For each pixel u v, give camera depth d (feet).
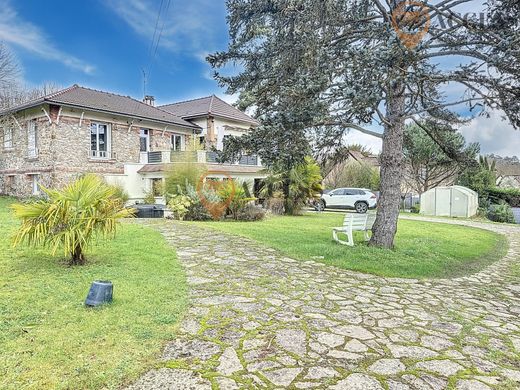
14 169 64.95
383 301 16.16
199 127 78.69
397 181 28.14
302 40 24.67
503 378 9.53
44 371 8.75
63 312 12.51
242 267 21.09
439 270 23.67
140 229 33.42
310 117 23.58
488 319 14.48
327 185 102.37
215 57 30.50
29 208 18.04
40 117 57.77
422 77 20.97
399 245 30.66
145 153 68.28
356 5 26.50
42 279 16.24
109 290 13.51
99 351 9.89
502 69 20.45
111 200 20.17
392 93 25.63
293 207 60.39
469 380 9.34
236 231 35.04
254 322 12.73
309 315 13.71
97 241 25.23
